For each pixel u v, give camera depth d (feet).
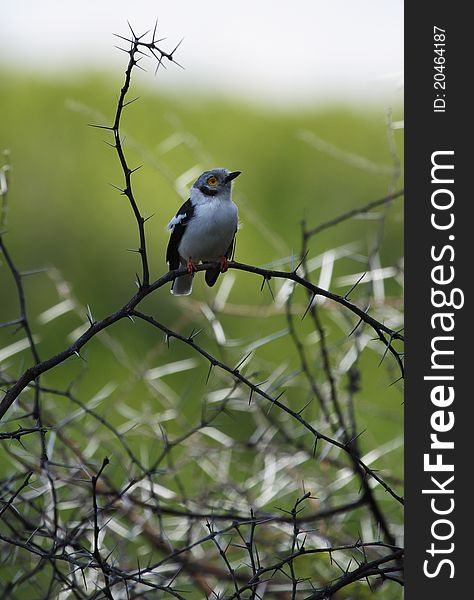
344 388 38.40
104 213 67.87
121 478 39.96
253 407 37.09
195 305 38.52
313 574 33.50
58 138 71.31
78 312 37.47
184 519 35.17
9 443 32.86
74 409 49.62
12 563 30.42
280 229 66.90
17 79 74.64
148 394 52.39
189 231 35.37
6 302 62.13
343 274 61.46
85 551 26.16
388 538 31.73
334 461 34.99
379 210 63.05
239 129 74.08
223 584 33.27
